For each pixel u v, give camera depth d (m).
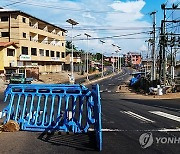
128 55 175.25
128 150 7.18
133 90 41.94
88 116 9.37
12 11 53.22
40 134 9.12
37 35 61.94
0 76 46.19
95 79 69.81
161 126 10.35
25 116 10.37
